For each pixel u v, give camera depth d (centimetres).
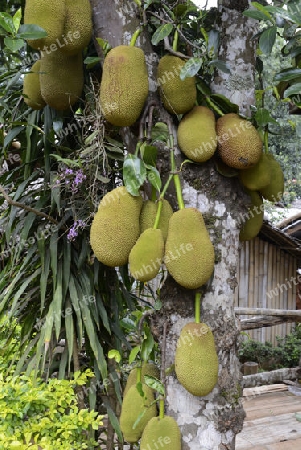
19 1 185
